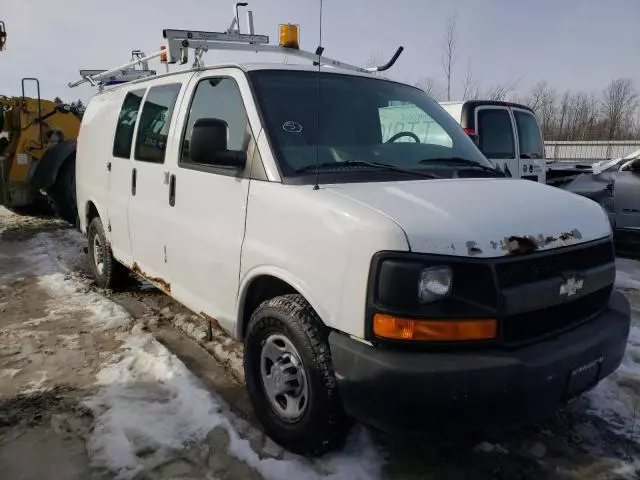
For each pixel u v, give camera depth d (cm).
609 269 291
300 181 291
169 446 302
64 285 598
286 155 305
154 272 429
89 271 669
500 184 312
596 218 293
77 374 388
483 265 235
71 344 439
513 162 805
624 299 309
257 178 308
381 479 280
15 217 1060
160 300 552
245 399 356
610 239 297
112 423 322
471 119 757
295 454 296
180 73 416
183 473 282
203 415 329
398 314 234
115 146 500
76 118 1070
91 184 563
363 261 241
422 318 233
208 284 354
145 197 432
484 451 305
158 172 409
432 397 229
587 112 3991
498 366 232
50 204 964
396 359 233
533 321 253
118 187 488
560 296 258
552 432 322
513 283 244
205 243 350
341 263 250
